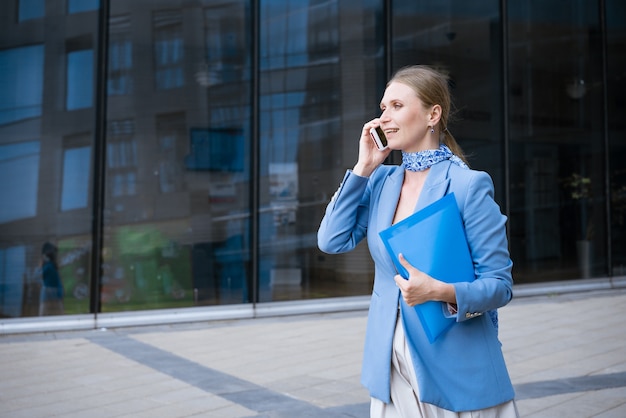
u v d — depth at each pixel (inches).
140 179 331.9
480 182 81.2
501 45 404.5
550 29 419.2
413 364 80.1
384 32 374.3
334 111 365.4
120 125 328.8
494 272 80.3
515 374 226.5
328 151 364.2
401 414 84.0
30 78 316.8
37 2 317.4
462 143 393.4
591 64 432.1
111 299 327.6
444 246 78.8
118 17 327.9
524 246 411.8
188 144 339.9
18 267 315.0
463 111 393.7
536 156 415.2
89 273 323.9
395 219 86.2
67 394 209.6
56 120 320.2
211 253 343.9
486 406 80.2
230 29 346.3
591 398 195.2
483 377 80.4
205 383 221.5
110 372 238.1
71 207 322.0
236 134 348.2
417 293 76.1
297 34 358.3
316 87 361.7
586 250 430.9
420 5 383.2
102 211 326.6
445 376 79.8
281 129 355.6
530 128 413.1
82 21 323.0
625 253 442.0
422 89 84.0
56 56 319.9
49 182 319.0
